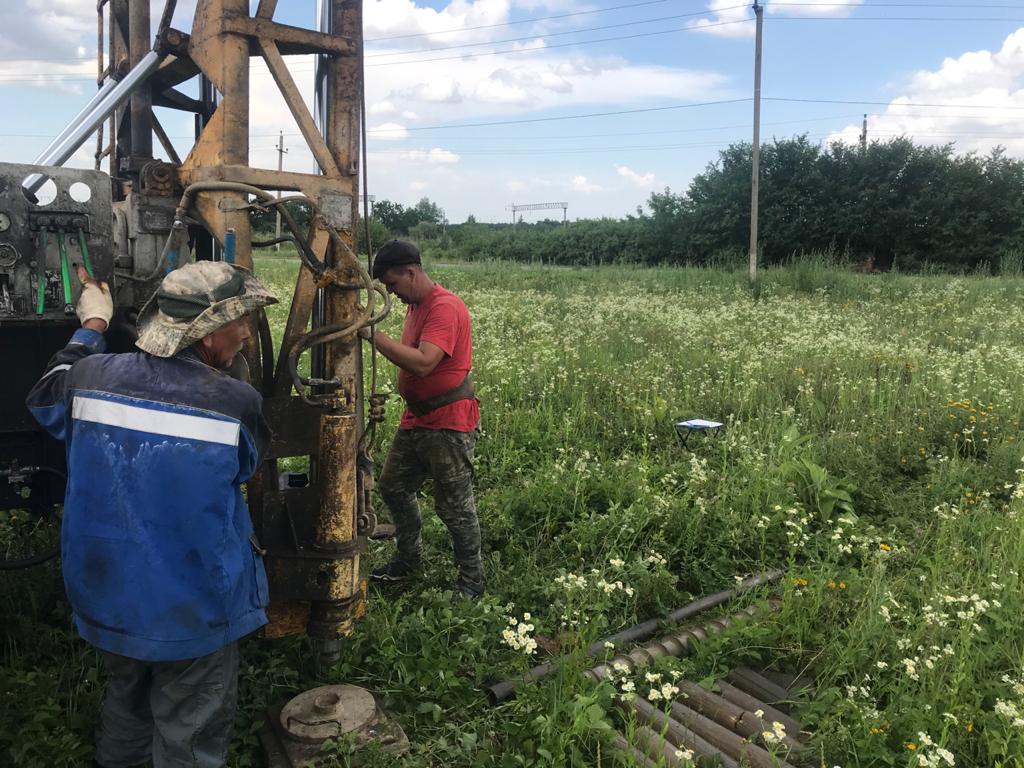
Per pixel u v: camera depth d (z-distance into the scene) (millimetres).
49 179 2775
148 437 2215
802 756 3018
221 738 2461
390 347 3512
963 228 37344
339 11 2945
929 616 3561
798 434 6504
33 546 3850
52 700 2869
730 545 4824
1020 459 5660
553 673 3434
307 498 2977
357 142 3000
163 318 2271
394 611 3848
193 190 2711
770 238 39594
